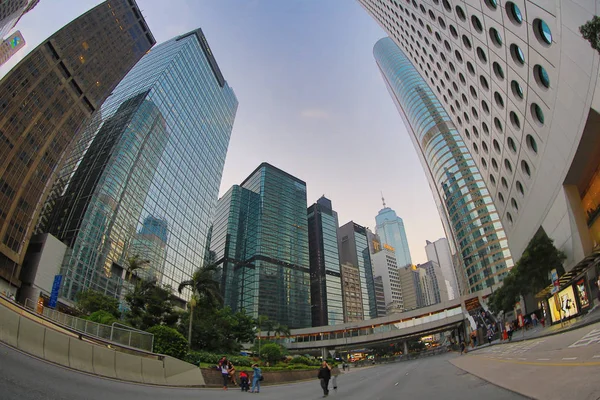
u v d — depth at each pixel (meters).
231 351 47.03
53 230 63.09
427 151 129.88
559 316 36.28
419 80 139.38
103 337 16.83
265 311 127.81
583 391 7.43
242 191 162.75
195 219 102.94
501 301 51.31
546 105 30.53
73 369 13.40
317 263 168.88
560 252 36.25
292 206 167.50
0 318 12.20
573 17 22.92
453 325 86.31
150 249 78.00
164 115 91.75
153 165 83.12
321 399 14.48
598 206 34.25
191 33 124.75
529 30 28.50
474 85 43.28
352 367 82.56
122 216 69.94
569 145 29.39
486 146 48.88
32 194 58.34
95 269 61.09
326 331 98.19
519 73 32.50
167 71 98.38
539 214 39.78
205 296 42.06
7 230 51.72
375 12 75.19
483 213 103.31
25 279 51.50
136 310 40.94
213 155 121.31
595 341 15.76
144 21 103.81
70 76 72.94
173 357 19.38
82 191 66.50
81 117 74.31
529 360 16.31
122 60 91.19
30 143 59.84
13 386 8.48
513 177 44.16
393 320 90.69
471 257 103.56
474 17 35.84
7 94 57.34
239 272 142.38
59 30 73.00
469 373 17.66
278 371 30.64
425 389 14.20
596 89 23.50
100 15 87.31
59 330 15.07
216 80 135.38
